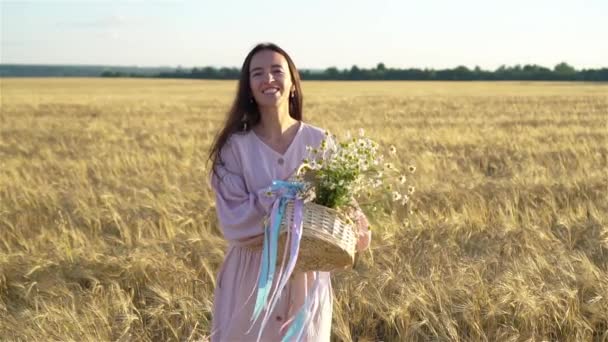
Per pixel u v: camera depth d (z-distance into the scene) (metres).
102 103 37.97
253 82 3.47
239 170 3.48
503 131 19.61
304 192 3.25
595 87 69.62
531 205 8.48
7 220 7.57
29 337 4.61
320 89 62.31
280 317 3.48
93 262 6.00
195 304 5.03
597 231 6.83
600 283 5.11
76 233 6.89
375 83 87.81
